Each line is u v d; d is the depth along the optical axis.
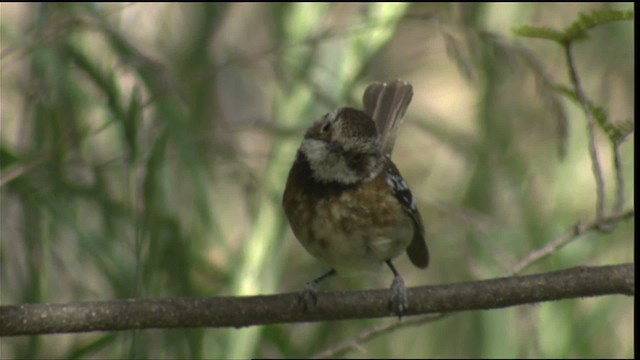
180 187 11.49
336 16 13.53
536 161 12.98
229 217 12.63
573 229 9.15
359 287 12.34
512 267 9.29
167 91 10.02
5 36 11.84
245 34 14.70
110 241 10.63
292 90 11.77
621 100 13.95
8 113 12.43
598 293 8.68
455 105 15.72
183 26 12.93
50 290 11.37
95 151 11.72
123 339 10.58
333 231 9.49
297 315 8.77
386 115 10.91
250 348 10.69
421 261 10.77
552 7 14.33
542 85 10.37
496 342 11.57
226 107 14.03
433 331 12.39
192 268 10.81
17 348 11.32
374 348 12.17
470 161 12.79
